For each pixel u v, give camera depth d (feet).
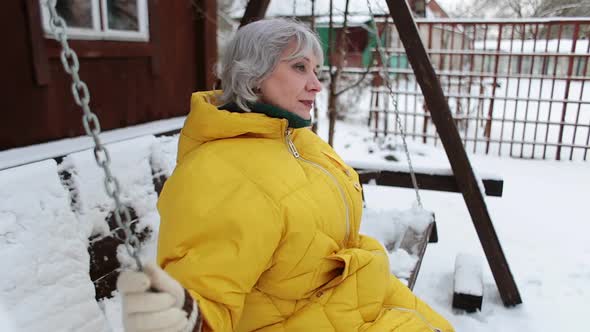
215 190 3.93
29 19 7.60
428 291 11.50
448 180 11.54
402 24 10.33
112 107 9.63
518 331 10.10
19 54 7.57
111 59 9.52
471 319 10.36
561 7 48.14
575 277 12.65
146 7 10.25
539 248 14.61
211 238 3.78
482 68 26.61
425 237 9.52
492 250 10.75
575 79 25.07
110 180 2.99
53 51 8.07
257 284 4.27
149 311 2.82
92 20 8.86
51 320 5.78
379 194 19.19
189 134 4.50
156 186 8.39
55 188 6.31
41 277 5.82
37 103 7.95
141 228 7.79
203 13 11.96
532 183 21.72
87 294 6.33
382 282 4.77
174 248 3.78
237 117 4.33
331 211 4.43
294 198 4.10
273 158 4.32
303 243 4.09
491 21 25.71
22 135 7.70
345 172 5.27
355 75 35.19
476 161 25.81
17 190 5.83
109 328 6.51
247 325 4.33
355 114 35.01
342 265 4.48
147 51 10.38
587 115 38.45
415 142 27.61
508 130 33.32
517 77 25.95
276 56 4.43
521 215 17.58
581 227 16.48
